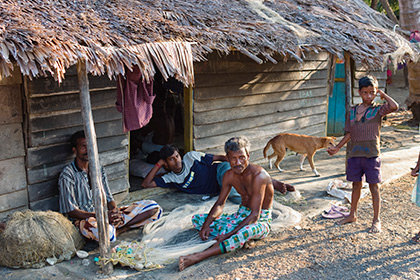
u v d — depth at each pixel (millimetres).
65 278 3516
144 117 4164
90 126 3436
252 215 3957
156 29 4113
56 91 4379
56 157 4496
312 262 3805
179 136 8617
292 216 4723
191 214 4766
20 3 3535
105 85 4828
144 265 3668
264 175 3977
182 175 5539
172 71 3660
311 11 6613
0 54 2738
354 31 6258
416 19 8867
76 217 4230
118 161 5129
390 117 11633
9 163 4148
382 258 3877
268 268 3691
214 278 3521
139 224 4504
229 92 6398
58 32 3230
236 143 3789
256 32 4992
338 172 6551
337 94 9305
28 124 4227
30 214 3830
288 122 7637
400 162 7094
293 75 7492
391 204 5254
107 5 4199
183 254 3867
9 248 3617
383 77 9883
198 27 4613
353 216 4656
